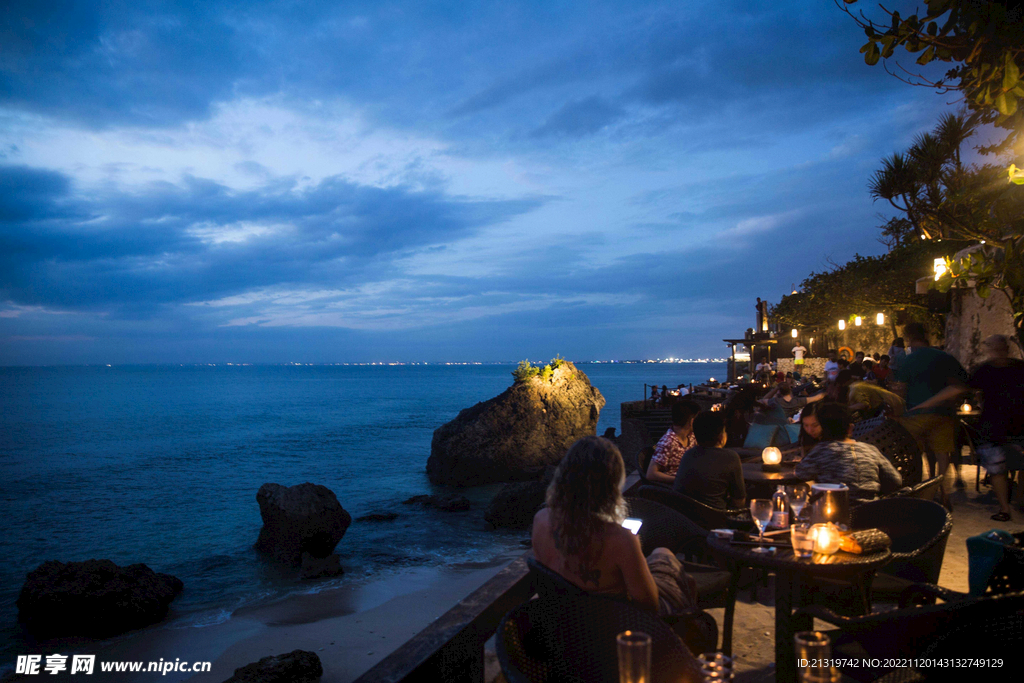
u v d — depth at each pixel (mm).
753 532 3479
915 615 2162
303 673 6820
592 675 2115
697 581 3311
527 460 25016
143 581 10047
